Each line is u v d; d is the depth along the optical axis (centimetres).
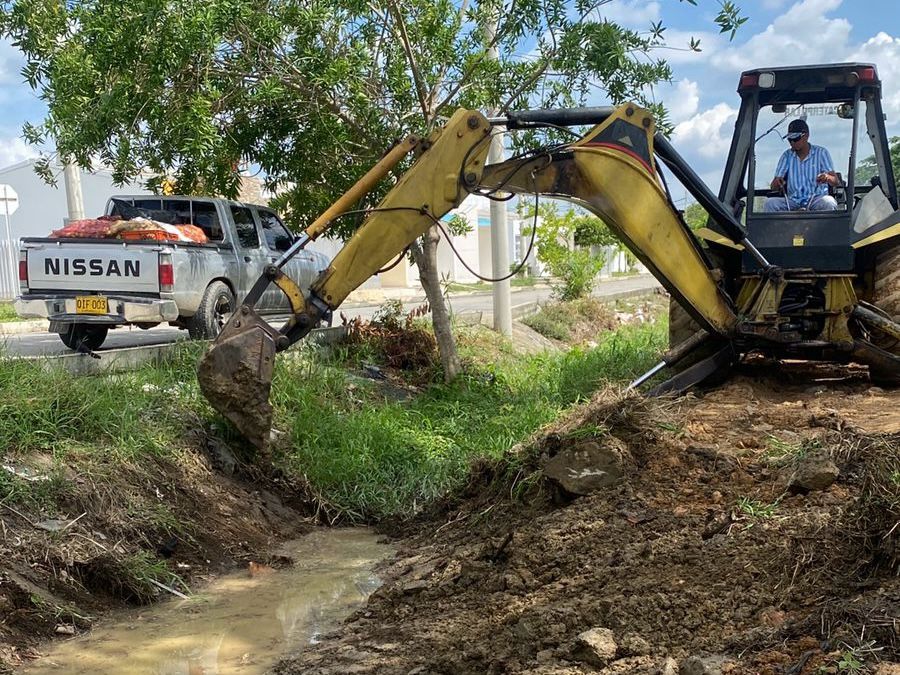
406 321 1187
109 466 610
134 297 941
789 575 408
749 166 814
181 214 1079
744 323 754
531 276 3566
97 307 938
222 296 1034
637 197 688
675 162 723
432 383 1060
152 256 938
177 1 871
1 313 1758
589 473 560
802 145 827
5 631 460
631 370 1009
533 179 679
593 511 528
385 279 3394
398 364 1106
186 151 938
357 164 1044
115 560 538
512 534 534
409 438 820
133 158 1004
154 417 693
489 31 1035
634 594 426
